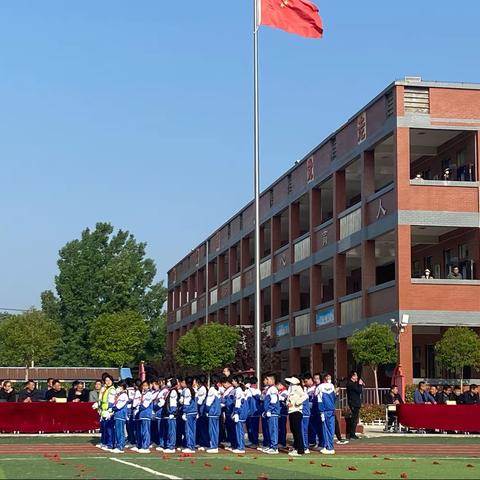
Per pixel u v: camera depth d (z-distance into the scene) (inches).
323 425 1019.3
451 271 1694.1
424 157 1910.7
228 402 1086.4
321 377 1046.4
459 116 1668.3
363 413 1530.5
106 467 797.2
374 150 1801.2
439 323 1617.9
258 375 1279.5
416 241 1847.9
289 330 2267.5
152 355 4111.7
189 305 3494.1
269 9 1347.2
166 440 1056.2
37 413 1286.9
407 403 1413.6
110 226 4124.0
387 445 1120.2
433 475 750.5
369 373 1747.0
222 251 2984.7
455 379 1694.1
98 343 3521.2
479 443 1165.7
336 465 847.1
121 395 1035.9
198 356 2456.9
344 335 1895.9
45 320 3577.8
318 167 2076.8
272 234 2438.5
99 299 4037.9
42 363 3917.3
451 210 1646.2
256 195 1331.2
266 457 953.5
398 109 1647.4
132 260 4124.0
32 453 995.9
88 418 1296.8
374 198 1752.0
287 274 2303.2
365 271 1780.3
